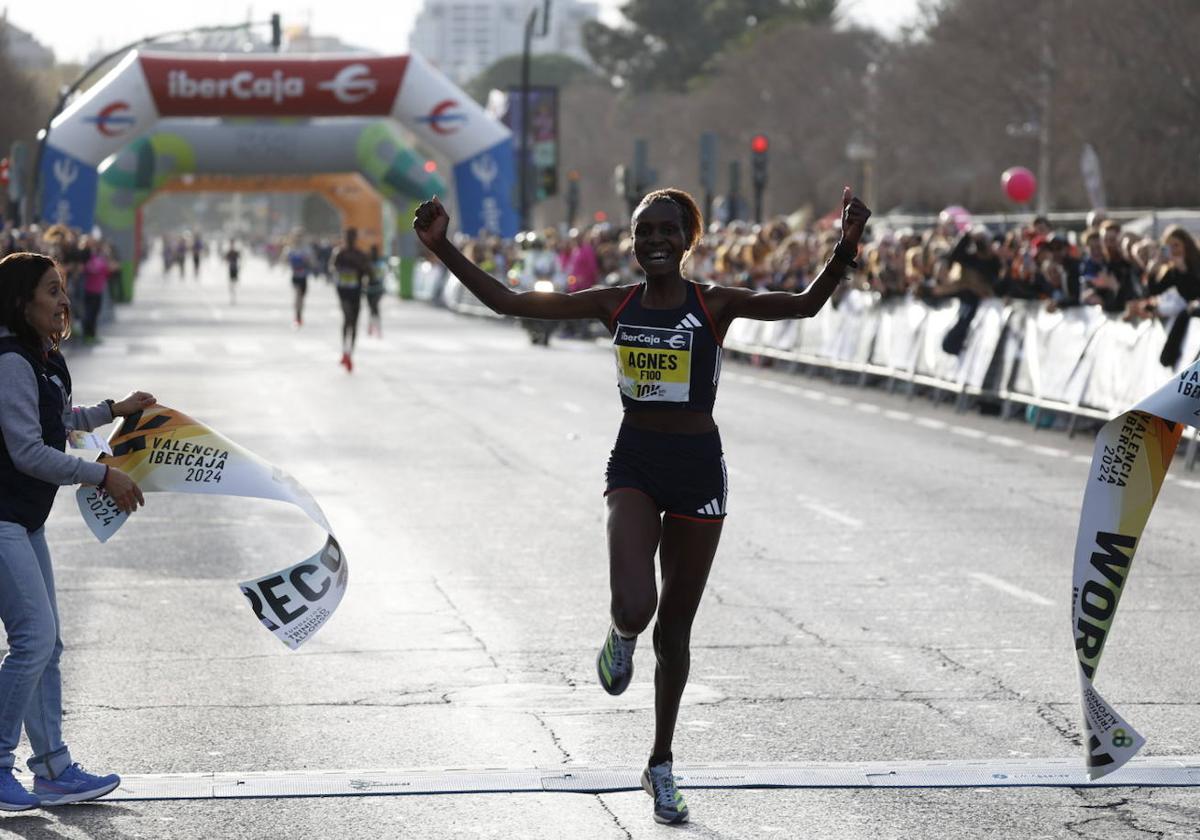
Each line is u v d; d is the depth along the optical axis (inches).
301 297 1923.0
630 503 262.5
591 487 653.3
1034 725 320.8
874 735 314.5
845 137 3959.2
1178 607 428.5
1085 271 849.5
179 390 1087.0
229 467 282.7
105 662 371.6
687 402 263.4
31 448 260.5
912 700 339.3
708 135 1620.3
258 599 280.4
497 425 881.5
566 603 436.1
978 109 2910.9
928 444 804.6
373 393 1074.1
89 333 1552.7
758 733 316.2
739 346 1378.0
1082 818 267.3
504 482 666.8
